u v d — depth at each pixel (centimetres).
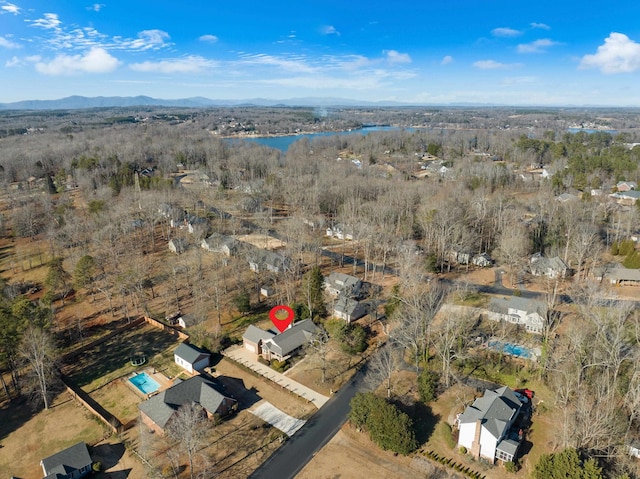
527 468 4453
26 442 5000
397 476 4428
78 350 6856
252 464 4606
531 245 10062
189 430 4388
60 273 8538
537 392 5556
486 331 6944
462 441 4744
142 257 10331
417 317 6309
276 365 6288
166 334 7344
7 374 6306
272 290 8550
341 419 5259
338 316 7619
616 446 4378
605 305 7475
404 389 5750
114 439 5019
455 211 10594
